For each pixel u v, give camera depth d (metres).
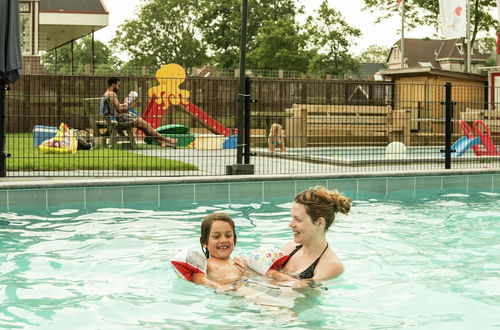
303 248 4.31
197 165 11.16
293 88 22.56
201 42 68.50
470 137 14.40
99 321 3.38
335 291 3.95
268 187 8.92
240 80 9.57
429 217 7.12
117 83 14.78
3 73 8.62
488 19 35.03
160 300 3.76
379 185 9.52
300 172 9.99
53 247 5.36
